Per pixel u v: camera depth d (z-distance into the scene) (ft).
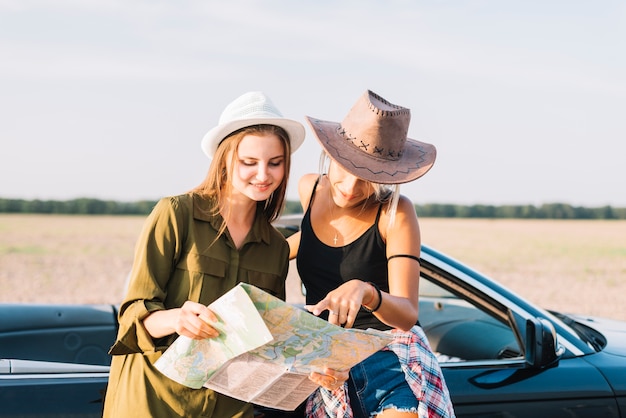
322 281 8.85
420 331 8.70
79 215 111.24
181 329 6.82
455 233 84.89
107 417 7.93
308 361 6.98
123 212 113.70
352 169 8.11
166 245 7.59
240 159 7.73
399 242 8.33
